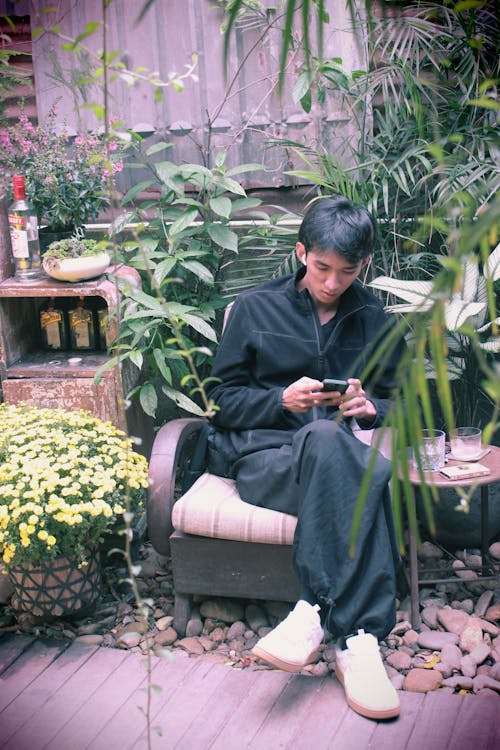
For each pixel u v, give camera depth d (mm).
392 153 3113
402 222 3092
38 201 2855
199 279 3326
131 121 3287
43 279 2850
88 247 2807
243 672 2262
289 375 2555
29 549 2281
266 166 3307
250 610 2572
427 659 2312
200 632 2527
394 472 775
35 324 3111
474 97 2857
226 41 866
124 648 2438
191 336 3359
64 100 3275
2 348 2836
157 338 3115
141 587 2742
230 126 3268
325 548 2150
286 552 2379
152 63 3215
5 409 2775
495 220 623
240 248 3328
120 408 2789
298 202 3373
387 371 2543
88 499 2348
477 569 2693
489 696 2104
